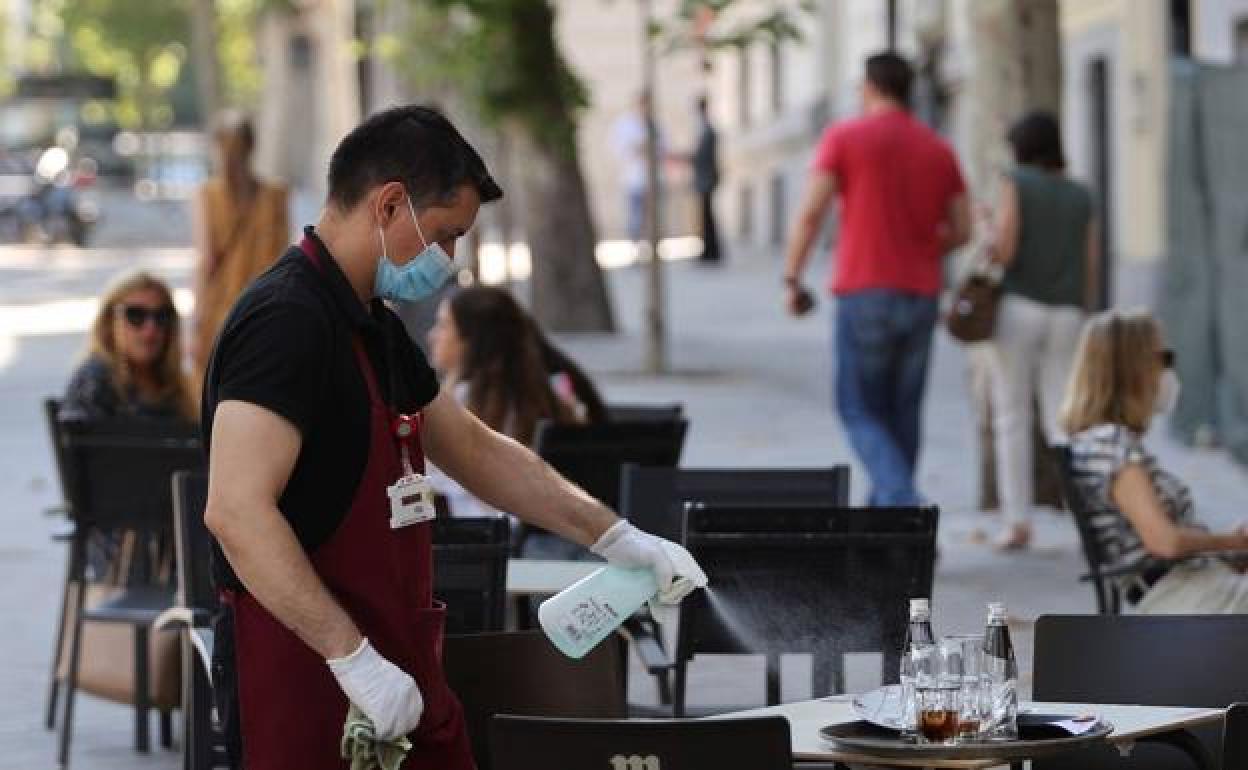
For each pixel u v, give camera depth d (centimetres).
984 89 2852
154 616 1770
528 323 1867
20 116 13650
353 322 1002
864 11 7156
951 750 1072
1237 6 3988
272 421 976
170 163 13475
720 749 999
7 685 2056
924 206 2417
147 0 14650
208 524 980
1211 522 2653
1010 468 2494
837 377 2438
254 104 14238
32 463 3412
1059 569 2380
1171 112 3203
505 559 1435
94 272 7875
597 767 1011
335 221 1014
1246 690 1239
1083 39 5031
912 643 1119
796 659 2059
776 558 1470
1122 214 4775
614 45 9681
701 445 3394
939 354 4666
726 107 9825
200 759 1504
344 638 978
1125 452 1756
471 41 4616
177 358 1969
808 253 2450
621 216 9788
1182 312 3203
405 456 1023
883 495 2370
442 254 1017
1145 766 1308
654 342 4312
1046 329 2452
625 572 1083
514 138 4875
